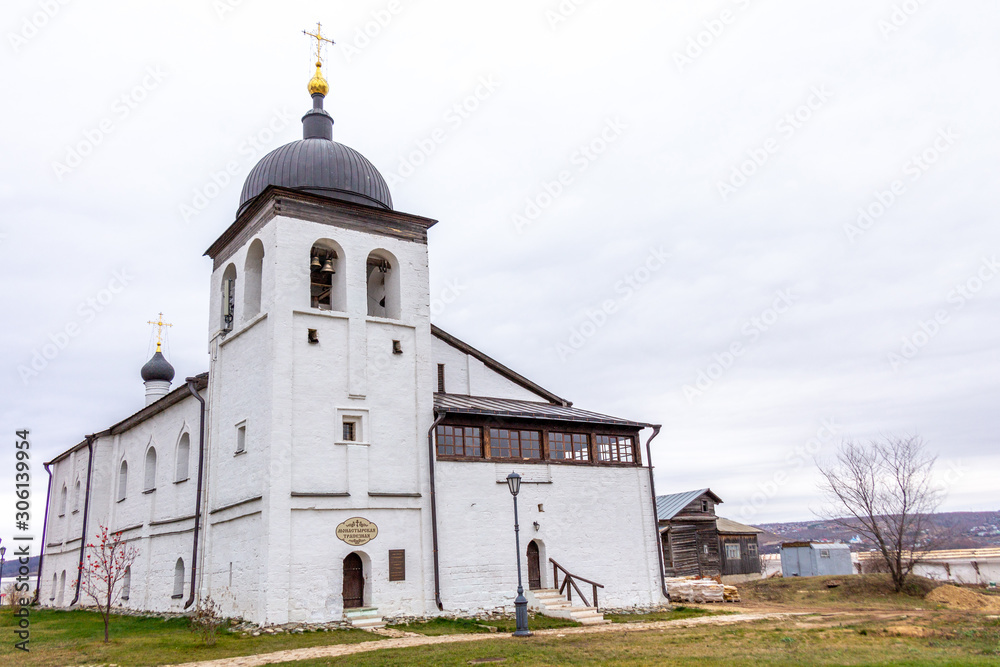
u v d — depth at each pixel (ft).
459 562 81.00
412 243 89.10
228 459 82.38
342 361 80.38
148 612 94.63
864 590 104.94
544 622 76.07
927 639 57.06
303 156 87.56
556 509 89.10
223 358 87.76
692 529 144.66
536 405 102.58
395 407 81.97
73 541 124.36
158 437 103.30
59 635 73.61
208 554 82.48
